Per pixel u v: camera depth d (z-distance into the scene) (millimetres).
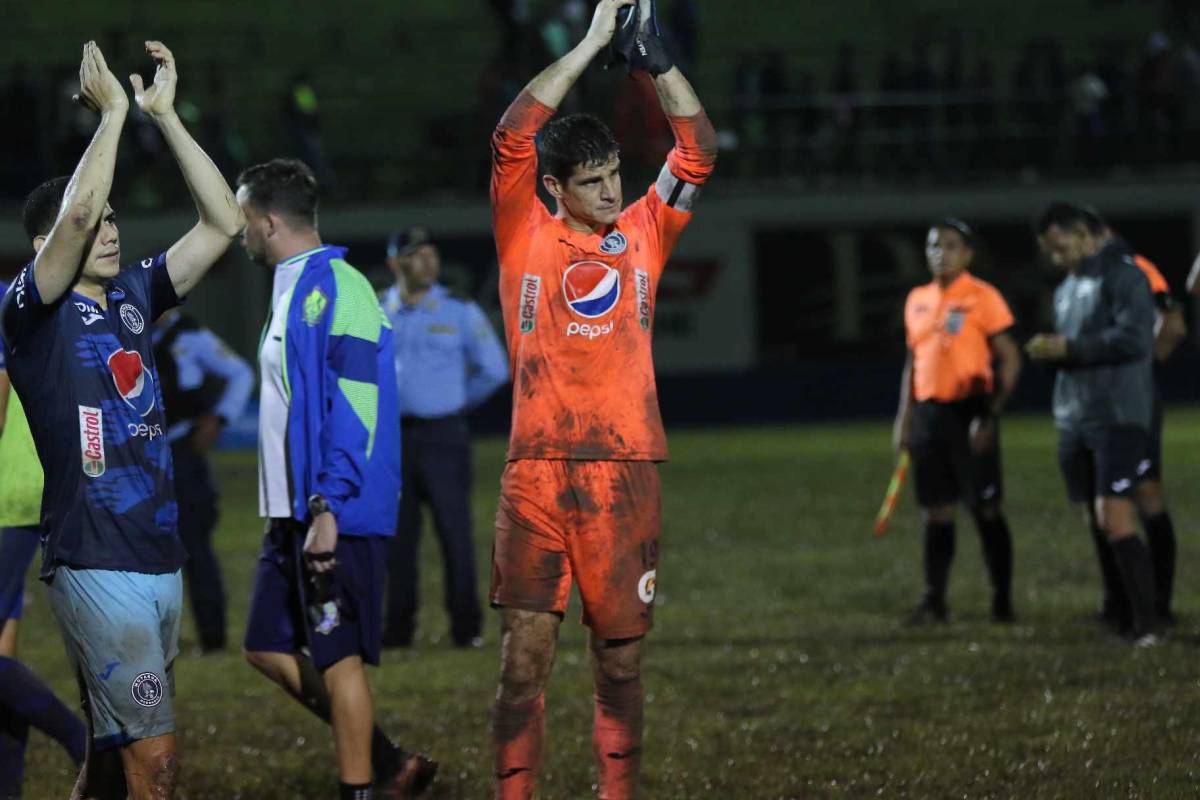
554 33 92938
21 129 89188
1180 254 92812
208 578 31797
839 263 92562
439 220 90688
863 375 92000
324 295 18609
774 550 42500
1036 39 113750
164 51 16453
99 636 15492
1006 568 31156
